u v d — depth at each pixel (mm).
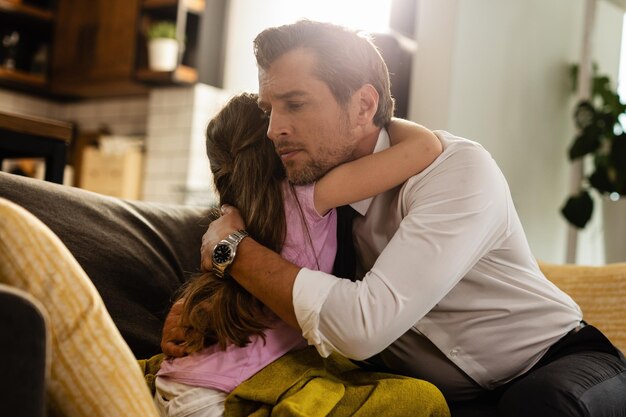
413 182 1399
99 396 954
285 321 1286
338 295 1252
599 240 4430
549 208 4516
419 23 3621
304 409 1166
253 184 1358
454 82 3512
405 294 1274
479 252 1384
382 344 1273
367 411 1230
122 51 5531
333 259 1408
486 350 1465
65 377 942
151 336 1625
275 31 1342
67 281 954
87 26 5770
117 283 1611
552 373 1314
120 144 5586
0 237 920
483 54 3734
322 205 1352
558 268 2184
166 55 5371
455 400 1516
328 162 1362
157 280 1701
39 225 964
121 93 5941
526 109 4188
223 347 1280
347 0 5027
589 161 4684
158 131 5512
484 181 1377
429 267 1291
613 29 4410
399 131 1444
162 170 5461
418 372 1522
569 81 4629
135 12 5500
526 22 4121
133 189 5539
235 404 1223
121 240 1668
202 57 5398
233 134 1405
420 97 3588
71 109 6352
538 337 1471
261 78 1347
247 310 1305
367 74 1377
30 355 786
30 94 6215
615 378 1370
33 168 5004
